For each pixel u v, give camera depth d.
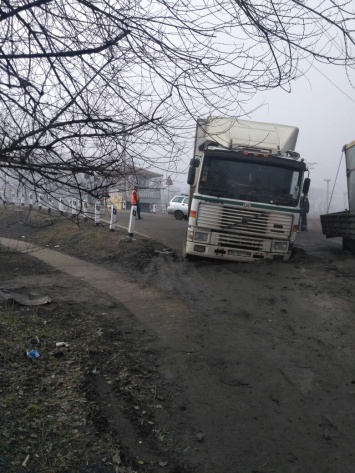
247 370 4.91
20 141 2.74
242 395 4.38
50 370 4.56
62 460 3.18
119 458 3.26
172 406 4.14
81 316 6.42
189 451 3.49
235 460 3.39
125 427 3.74
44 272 9.34
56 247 13.23
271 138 10.46
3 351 4.78
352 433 3.77
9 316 6.05
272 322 6.45
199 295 7.93
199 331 6.09
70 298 7.33
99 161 3.02
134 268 9.96
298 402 4.26
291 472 3.27
